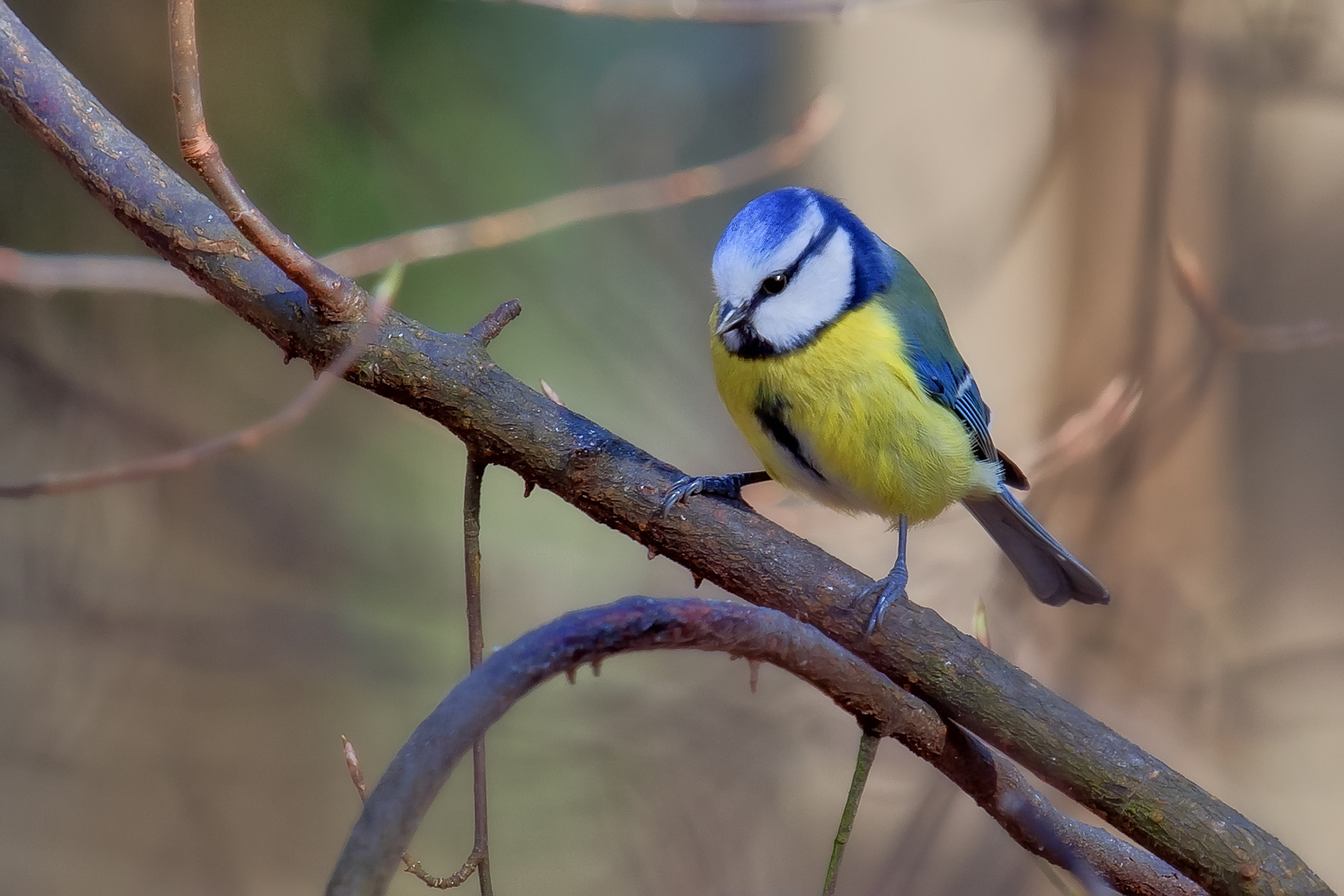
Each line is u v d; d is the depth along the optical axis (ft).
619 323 43.45
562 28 41.63
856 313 21.79
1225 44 34.53
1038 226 36.99
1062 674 33.91
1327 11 34.27
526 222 29.78
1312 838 36.42
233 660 36.55
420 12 37.09
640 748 35.55
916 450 21.81
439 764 10.55
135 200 15.49
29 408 35.76
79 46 34.58
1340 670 38.29
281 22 35.47
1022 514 25.40
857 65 39.19
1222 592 38.60
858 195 39.17
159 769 37.65
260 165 35.45
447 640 40.47
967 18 36.37
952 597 33.81
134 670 37.47
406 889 35.50
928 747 14.93
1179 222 37.60
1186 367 33.88
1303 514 41.47
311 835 38.14
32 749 36.47
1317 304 41.68
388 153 36.68
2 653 36.42
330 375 15.46
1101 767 14.62
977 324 37.24
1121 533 35.42
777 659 12.96
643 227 44.24
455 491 41.88
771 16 26.63
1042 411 36.81
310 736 39.24
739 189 47.32
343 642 37.58
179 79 13.28
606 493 15.85
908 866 24.52
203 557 38.32
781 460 22.41
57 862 36.14
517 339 43.88
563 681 36.65
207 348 37.96
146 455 36.47
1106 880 15.99
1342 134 41.75
